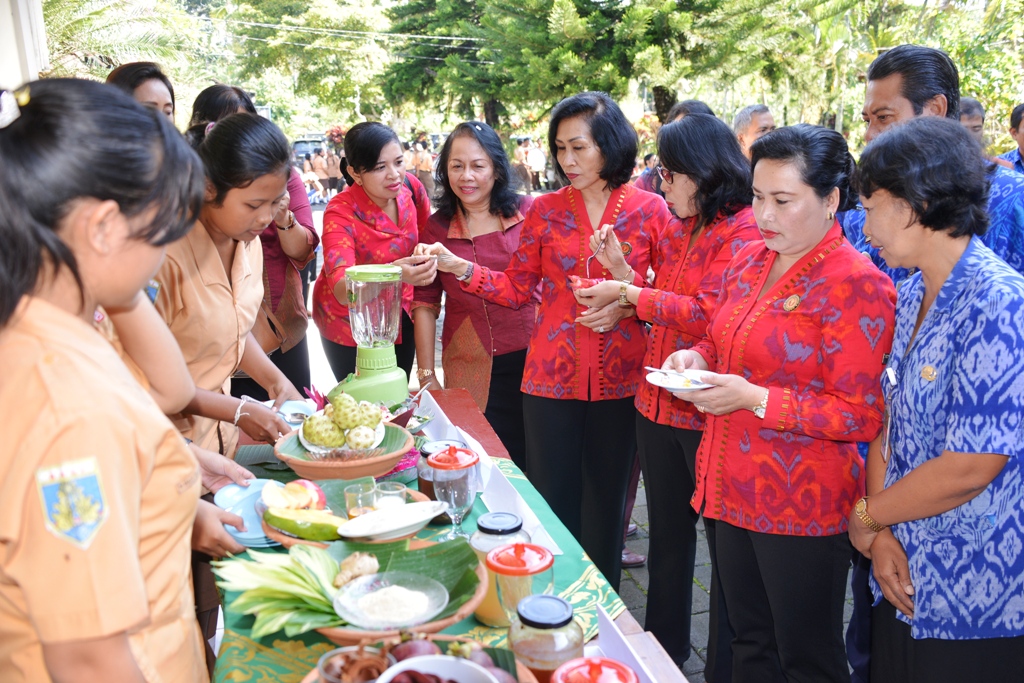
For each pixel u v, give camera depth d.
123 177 0.89
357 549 1.41
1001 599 1.52
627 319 2.61
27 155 0.86
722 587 2.01
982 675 1.56
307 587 1.24
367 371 2.11
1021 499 1.50
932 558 1.55
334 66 29.27
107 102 0.91
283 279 3.23
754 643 1.98
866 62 15.04
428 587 1.28
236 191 1.73
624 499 2.75
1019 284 1.43
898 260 1.56
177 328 1.85
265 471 1.95
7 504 0.87
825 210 1.71
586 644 1.30
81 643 0.89
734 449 1.86
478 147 3.00
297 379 3.43
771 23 12.62
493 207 3.15
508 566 1.23
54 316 0.92
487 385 3.26
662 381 1.76
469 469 1.58
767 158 1.69
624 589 3.07
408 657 1.05
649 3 12.23
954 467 1.45
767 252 1.90
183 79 16.61
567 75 12.72
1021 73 7.79
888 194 1.50
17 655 0.99
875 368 1.68
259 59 28.61
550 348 2.67
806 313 1.74
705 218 2.28
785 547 1.81
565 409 2.67
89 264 0.94
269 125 1.77
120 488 0.91
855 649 2.40
